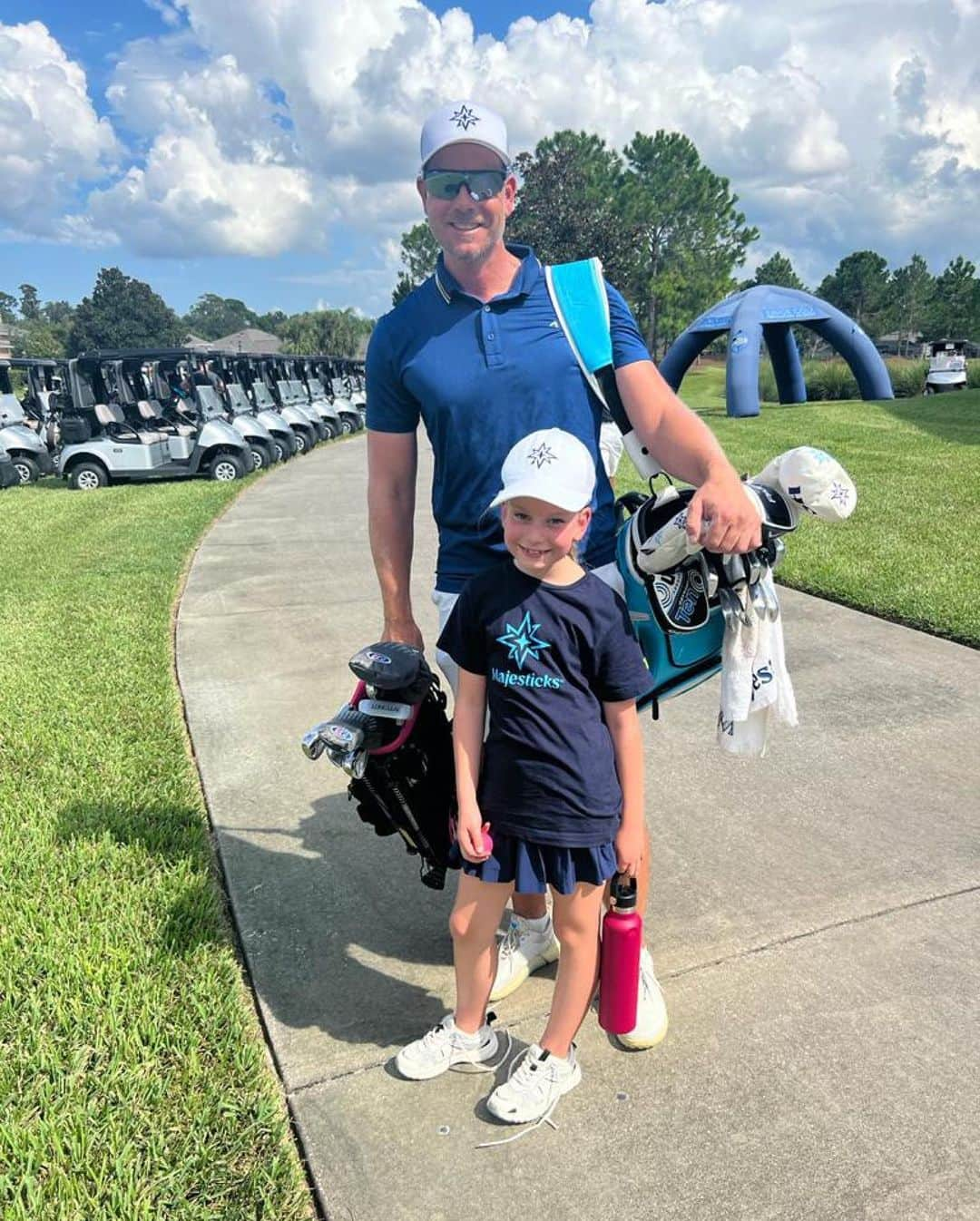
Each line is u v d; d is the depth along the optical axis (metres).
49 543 8.70
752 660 2.06
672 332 59.97
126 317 94.88
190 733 4.13
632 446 2.16
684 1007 2.37
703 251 61.19
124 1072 2.12
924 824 3.20
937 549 6.69
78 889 2.80
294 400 19.98
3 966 2.46
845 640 5.06
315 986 2.48
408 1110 2.07
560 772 1.89
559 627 1.86
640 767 1.97
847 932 2.63
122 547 8.19
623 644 1.89
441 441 2.16
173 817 3.30
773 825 3.22
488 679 1.95
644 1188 1.87
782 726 4.00
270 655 5.18
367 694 2.17
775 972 2.48
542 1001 2.41
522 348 2.06
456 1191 1.87
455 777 2.13
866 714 4.10
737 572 2.00
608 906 2.27
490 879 1.98
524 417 2.07
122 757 3.78
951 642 4.97
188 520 9.61
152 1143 1.93
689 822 3.26
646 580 2.07
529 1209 1.83
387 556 2.42
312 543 8.31
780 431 16.22
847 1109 2.04
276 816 3.38
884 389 23.73
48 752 3.84
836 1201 1.83
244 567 7.39
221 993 2.37
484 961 2.10
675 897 2.82
